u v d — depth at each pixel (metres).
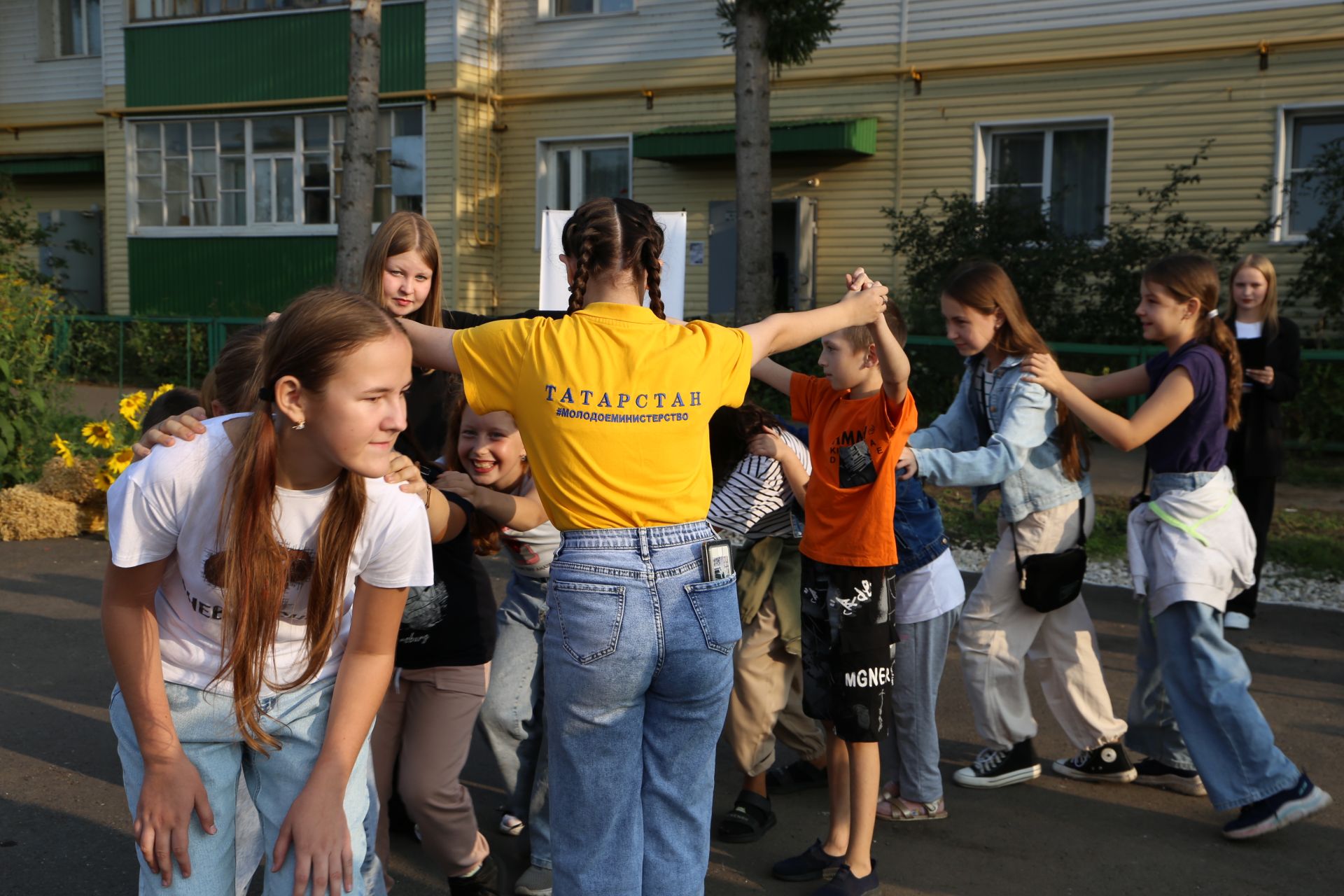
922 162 15.41
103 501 8.16
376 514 2.18
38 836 3.64
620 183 17.56
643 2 16.84
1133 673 5.29
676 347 2.45
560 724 2.43
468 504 2.92
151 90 19.02
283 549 2.12
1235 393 3.75
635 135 17.06
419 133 17.56
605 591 2.35
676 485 2.41
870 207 15.76
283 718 2.24
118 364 16.41
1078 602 4.06
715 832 3.73
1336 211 12.50
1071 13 14.42
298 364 1.99
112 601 2.12
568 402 2.37
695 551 2.42
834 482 3.30
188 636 2.23
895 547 3.29
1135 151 14.27
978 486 4.04
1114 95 14.32
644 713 2.50
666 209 17.02
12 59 21.19
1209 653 3.62
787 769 4.12
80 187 21.27
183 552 2.13
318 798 2.15
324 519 2.14
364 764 2.31
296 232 18.38
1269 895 3.33
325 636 2.22
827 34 12.12
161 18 18.94
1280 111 13.48
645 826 2.51
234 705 2.19
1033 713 4.88
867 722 3.24
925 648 3.68
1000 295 3.72
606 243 2.47
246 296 18.78
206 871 2.21
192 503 2.08
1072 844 3.65
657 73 16.83
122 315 18.25
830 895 3.20
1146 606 4.01
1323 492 9.61
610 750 2.42
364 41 13.05
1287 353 5.94
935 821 3.81
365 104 13.15
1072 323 12.83
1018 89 14.80
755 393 12.16
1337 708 4.84
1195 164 13.39
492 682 3.36
